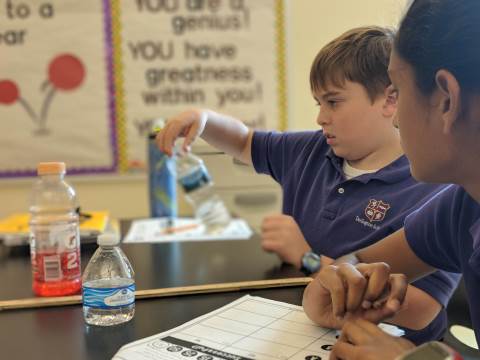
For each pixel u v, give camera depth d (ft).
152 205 5.44
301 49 7.28
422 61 1.89
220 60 7.21
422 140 1.97
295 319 2.42
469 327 3.54
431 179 2.07
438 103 1.88
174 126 3.79
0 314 2.59
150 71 7.11
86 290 2.47
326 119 3.45
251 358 2.01
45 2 6.86
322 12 7.18
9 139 6.93
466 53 1.78
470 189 2.10
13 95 6.90
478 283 2.41
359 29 3.54
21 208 6.99
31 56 6.89
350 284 2.21
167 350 2.08
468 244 2.44
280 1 7.21
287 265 3.43
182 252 3.89
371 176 3.42
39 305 2.69
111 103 7.06
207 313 2.52
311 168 3.86
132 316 2.51
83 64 6.98
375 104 3.33
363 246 3.28
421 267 2.71
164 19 7.08
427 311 2.88
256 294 2.83
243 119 7.30
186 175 4.94
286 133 4.25
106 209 7.15
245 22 7.20
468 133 1.87
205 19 7.14
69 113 7.00
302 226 3.69
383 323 2.45
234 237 4.39
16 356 2.11
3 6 6.81
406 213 3.20
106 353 2.12
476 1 1.79
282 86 7.32
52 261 2.82
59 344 2.22
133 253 3.88
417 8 1.95
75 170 7.06
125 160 7.14
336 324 2.26
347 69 3.30
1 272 3.37
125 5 7.00
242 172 6.00
